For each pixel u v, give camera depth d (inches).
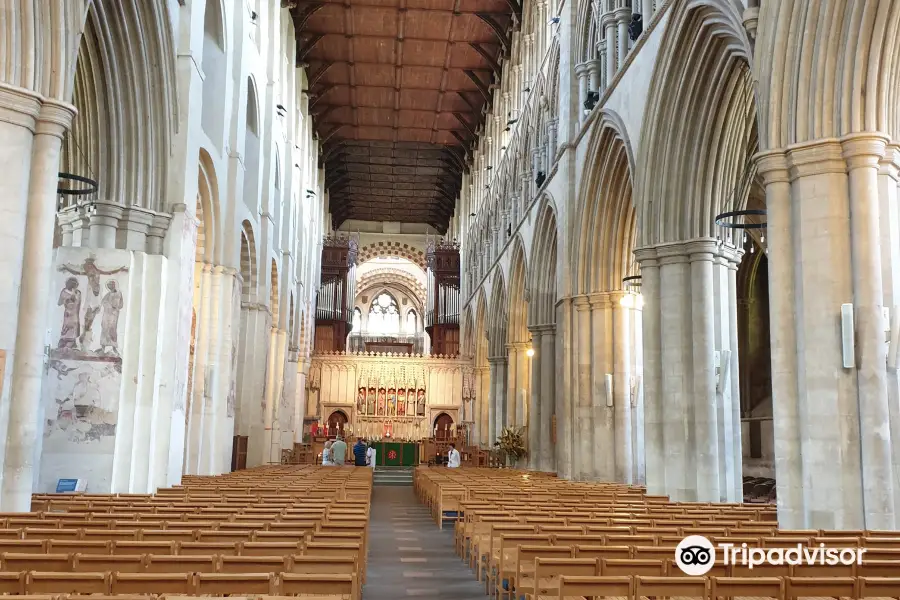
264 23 1043.3
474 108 1723.7
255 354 1032.8
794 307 450.3
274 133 1121.4
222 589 190.5
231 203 828.0
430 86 1630.2
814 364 433.1
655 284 682.8
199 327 782.5
